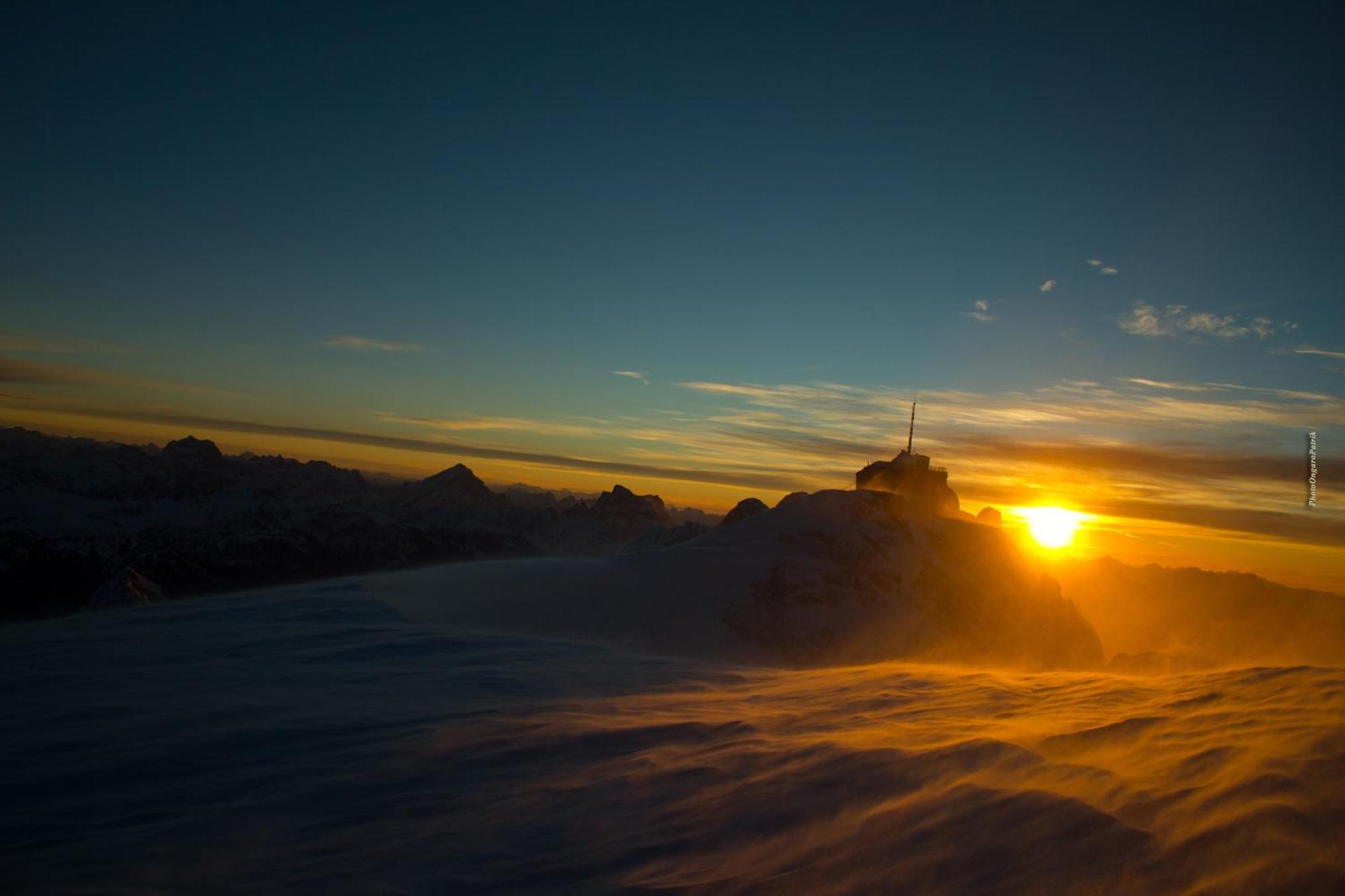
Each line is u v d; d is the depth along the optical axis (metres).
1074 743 8.80
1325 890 4.96
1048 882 5.57
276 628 24.17
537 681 17.56
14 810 8.74
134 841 7.80
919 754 8.79
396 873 6.86
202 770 10.13
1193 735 8.54
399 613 27.91
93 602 40.03
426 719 12.82
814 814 7.41
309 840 7.79
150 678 16.62
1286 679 11.90
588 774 9.45
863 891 5.82
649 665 21.30
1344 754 7.31
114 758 10.53
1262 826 5.88
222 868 7.10
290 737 11.66
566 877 6.60
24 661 18.61
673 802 8.16
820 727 11.37
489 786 9.21
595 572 57.91
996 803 6.98
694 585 59.50
